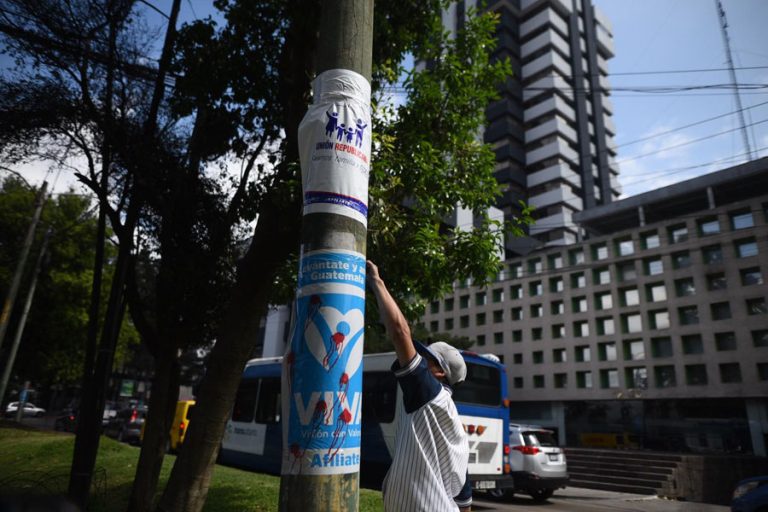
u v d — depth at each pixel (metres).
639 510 12.77
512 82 71.94
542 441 13.88
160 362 6.60
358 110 2.45
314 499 1.88
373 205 5.42
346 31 2.56
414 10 6.91
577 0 81.88
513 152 69.12
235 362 5.10
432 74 6.99
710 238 39.09
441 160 6.73
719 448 36.12
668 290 40.56
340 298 2.12
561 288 46.66
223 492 7.68
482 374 11.04
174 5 7.23
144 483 6.09
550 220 64.62
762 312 35.91
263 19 7.18
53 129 6.78
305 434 1.95
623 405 41.69
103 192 6.57
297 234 5.29
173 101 7.52
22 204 24.30
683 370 38.62
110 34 6.89
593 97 76.25
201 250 7.19
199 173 7.59
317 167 2.31
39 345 24.72
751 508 9.00
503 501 13.44
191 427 4.99
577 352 44.53
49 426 30.66
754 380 35.28
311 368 2.02
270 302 6.67
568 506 12.98
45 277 23.98
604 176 72.62
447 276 6.19
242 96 7.52
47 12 6.49
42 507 1.41
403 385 2.06
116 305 6.43
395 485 1.93
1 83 6.58
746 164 43.38
